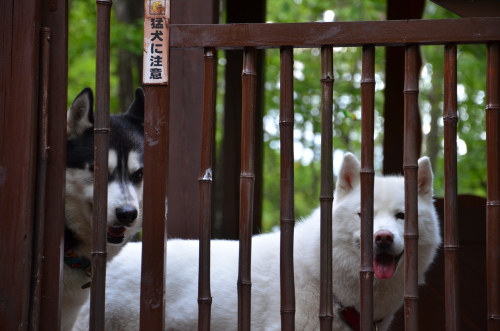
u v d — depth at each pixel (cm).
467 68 1284
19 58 252
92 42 993
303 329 356
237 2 679
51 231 256
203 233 255
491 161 249
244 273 254
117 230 358
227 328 367
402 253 366
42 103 257
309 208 1469
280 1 1333
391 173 661
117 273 385
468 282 534
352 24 252
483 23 248
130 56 916
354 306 374
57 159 258
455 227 249
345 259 372
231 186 677
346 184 384
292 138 257
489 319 246
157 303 247
